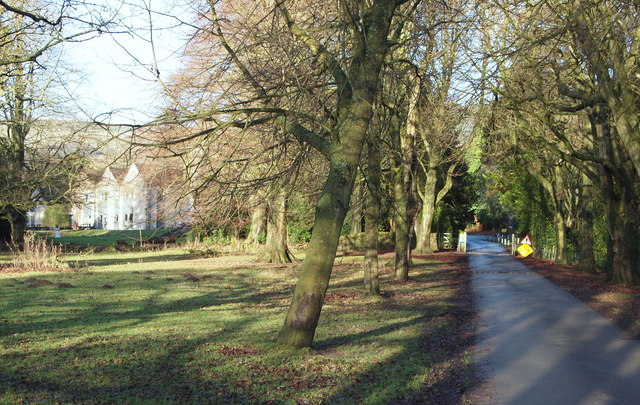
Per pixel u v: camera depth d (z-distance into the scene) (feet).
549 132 85.40
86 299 47.34
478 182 180.14
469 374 25.14
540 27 52.95
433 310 45.60
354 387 22.57
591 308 47.24
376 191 53.36
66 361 25.22
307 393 21.52
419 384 23.36
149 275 72.95
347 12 29.35
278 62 33.86
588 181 87.51
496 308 47.03
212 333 32.94
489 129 76.18
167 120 27.96
